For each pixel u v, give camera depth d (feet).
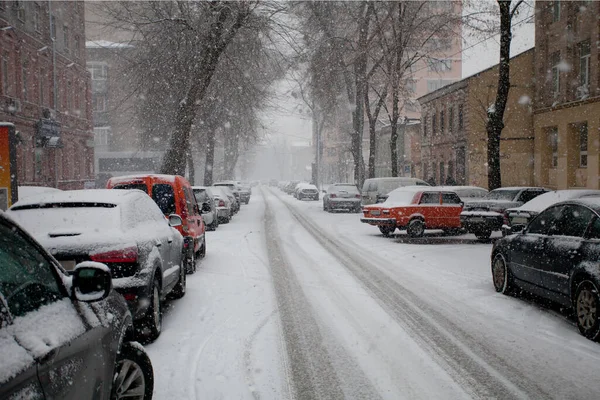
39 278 9.84
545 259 24.90
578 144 89.45
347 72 109.40
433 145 139.95
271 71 87.04
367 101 122.83
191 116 76.69
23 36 103.24
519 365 18.31
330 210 108.58
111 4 75.82
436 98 136.36
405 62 107.34
